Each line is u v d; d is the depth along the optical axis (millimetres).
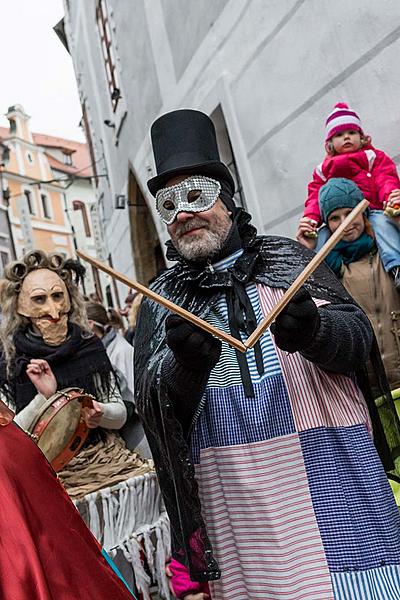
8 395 2816
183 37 6602
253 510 1806
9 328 2863
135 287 1612
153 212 9242
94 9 11242
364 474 1808
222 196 2004
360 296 2875
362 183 3324
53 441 2539
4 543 1536
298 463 1807
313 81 4371
